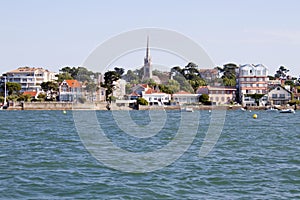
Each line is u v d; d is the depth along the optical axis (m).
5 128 111.25
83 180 44.19
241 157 59.09
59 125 123.25
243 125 128.12
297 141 81.12
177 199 37.56
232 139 83.50
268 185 42.34
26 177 45.56
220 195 38.72
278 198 37.75
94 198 37.84
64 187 41.38
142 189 40.62
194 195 38.75
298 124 134.38
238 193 39.41
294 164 53.66
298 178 45.44
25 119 155.38
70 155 59.88
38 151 64.19
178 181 43.94
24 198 37.69
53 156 59.03
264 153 63.31
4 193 39.16
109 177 45.66
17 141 78.31
